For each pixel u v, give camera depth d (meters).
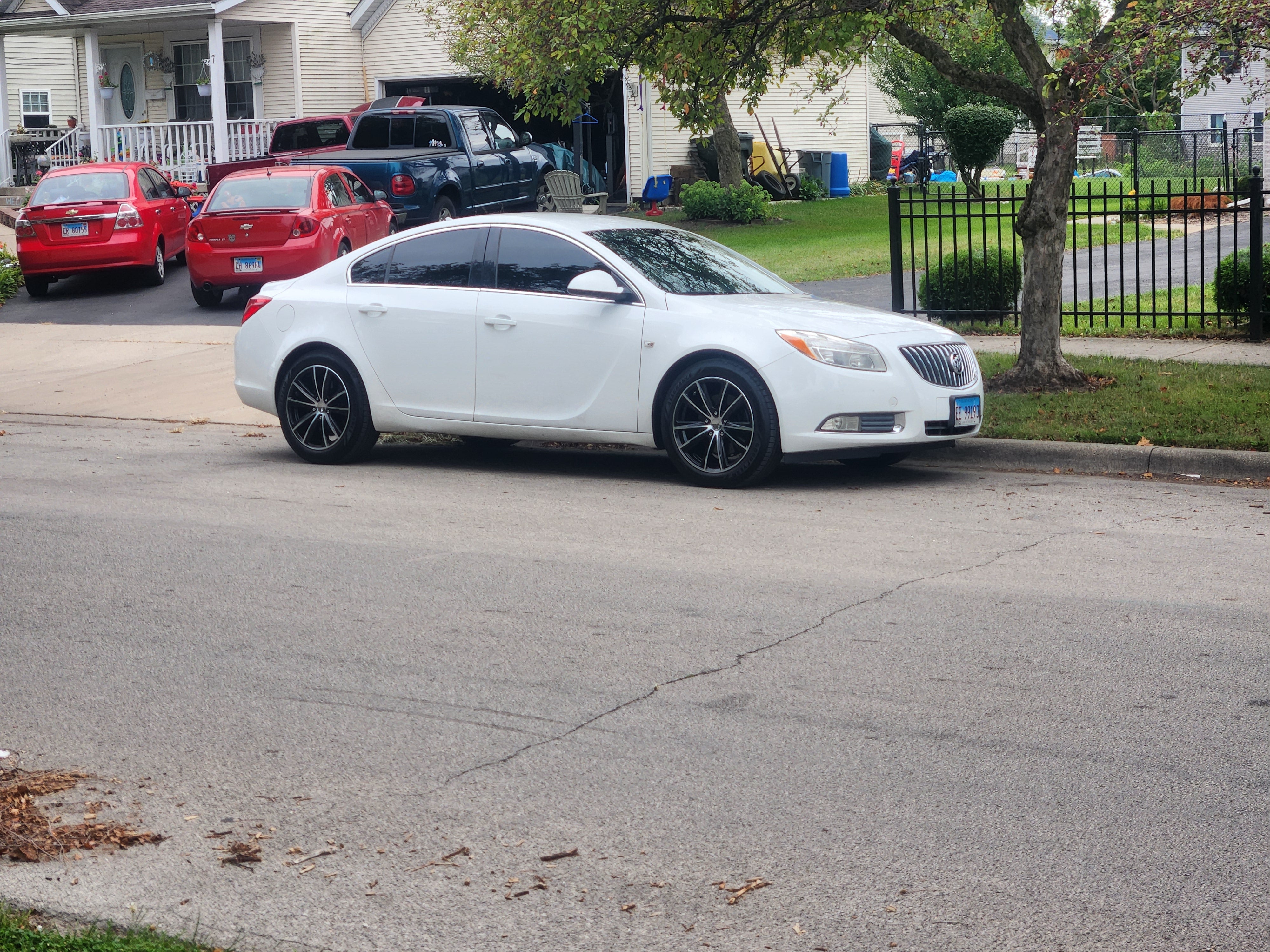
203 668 5.63
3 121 31.09
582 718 5.02
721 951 3.46
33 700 5.28
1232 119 36.44
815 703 5.13
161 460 10.59
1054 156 11.40
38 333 18.19
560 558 7.32
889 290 18.64
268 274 18.55
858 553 7.34
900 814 4.20
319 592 6.72
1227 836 4.02
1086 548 7.39
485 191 23.53
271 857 3.99
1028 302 11.67
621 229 9.83
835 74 13.33
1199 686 5.23
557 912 3.66
